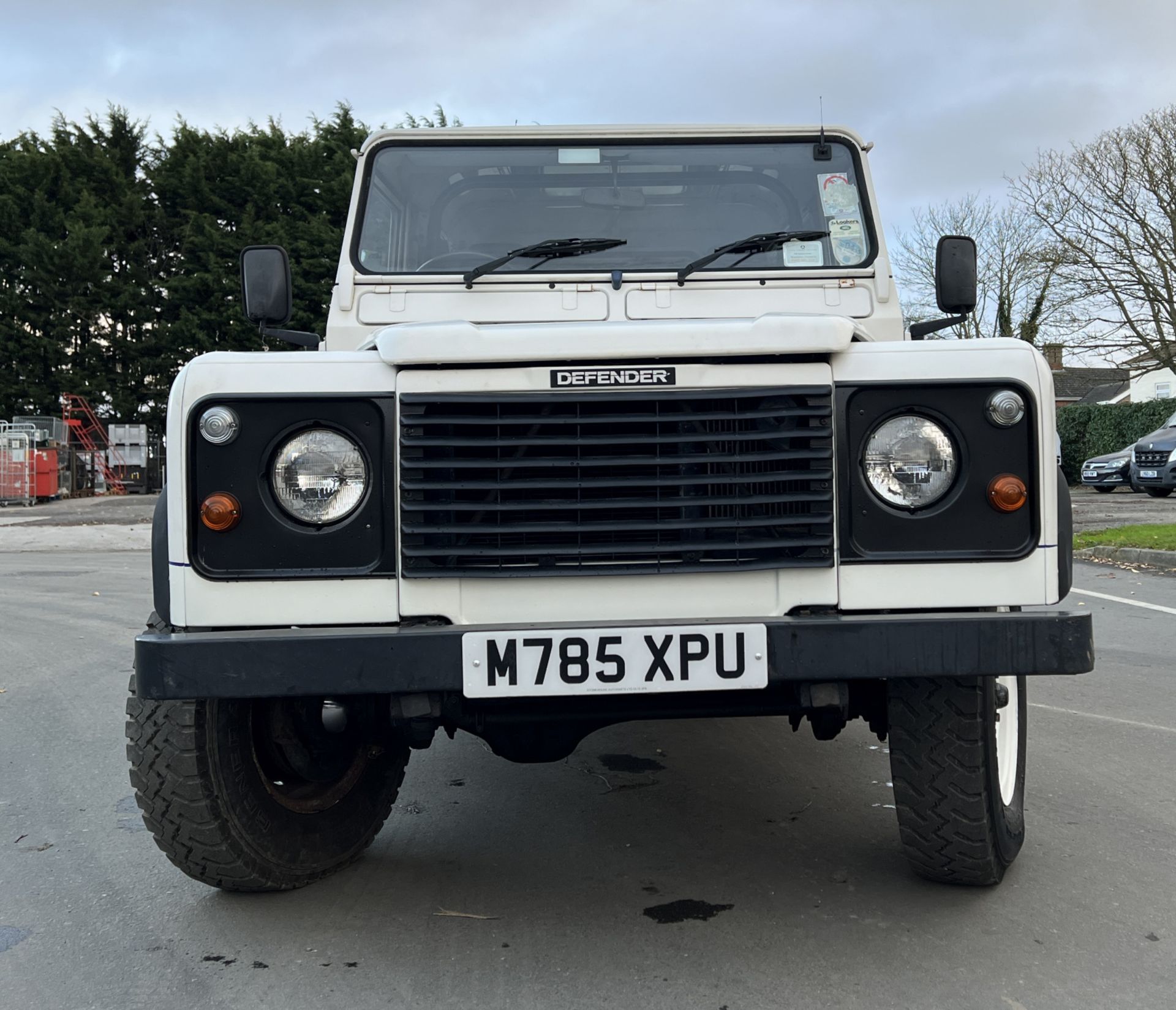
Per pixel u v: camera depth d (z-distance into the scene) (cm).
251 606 272
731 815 401
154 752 296
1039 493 274
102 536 1881
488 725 306
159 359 3481
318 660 259
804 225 398
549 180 401
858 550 276
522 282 382
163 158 3672
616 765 472
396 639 260
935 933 297
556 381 272
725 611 277
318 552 273
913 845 311
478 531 271
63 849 379
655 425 275
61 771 478
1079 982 268
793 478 273
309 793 341
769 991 266
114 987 276
